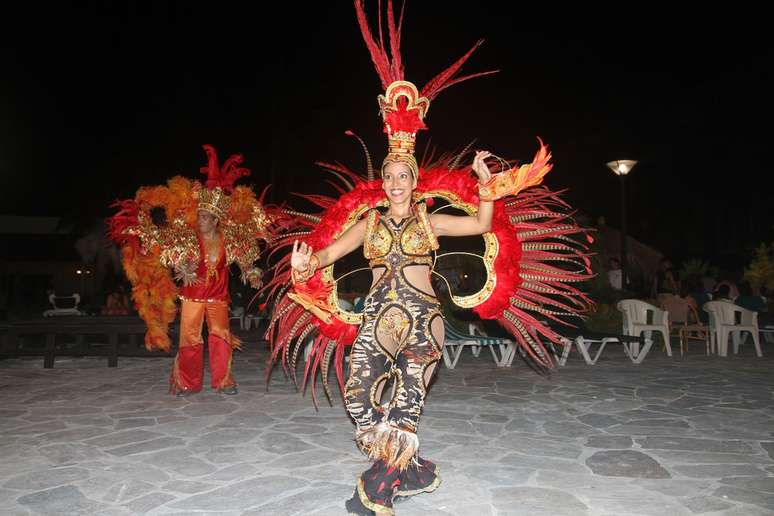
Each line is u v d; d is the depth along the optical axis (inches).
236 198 257.0
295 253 122.3
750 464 157.3
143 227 251.9
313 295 136.9
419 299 123.9
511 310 146.6
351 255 502.0
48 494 138.3
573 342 359.6
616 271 545.6
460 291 418.6
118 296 463.5
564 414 215.0
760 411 220.2
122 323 350.3
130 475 150.6
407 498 131.3
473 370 320.8
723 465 156.5
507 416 211.8
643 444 176.1
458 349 331.6
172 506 130.6
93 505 131.7
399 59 137.2
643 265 719.7
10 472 153.6
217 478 147.9
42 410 224.2
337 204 146.7
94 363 352.2
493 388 266.8
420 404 117.2
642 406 228.8
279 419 207.6
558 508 128.1
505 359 335.0
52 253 1173.1
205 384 275.1
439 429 193.8
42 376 305.0
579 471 151.9
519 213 146.1
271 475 149.6
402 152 128.0
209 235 249.0
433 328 122.9
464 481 144.6
